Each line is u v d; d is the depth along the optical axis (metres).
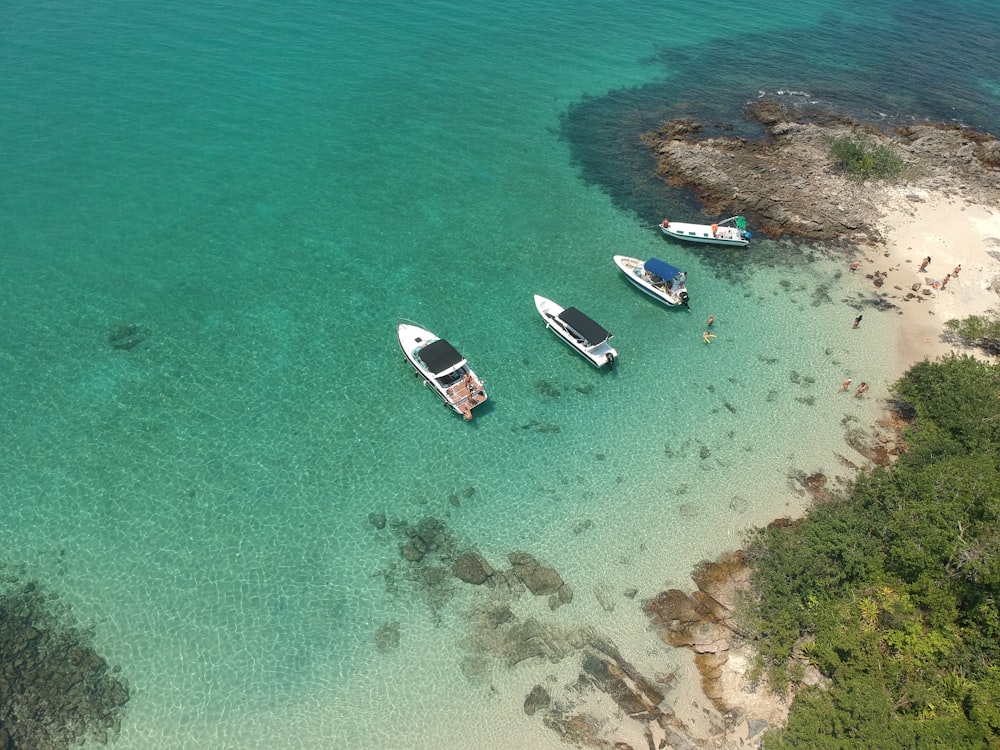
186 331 39.06
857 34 85.25
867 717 22.42
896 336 41.47
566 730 24.59
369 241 46.75
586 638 27.17
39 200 47.00
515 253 47.03
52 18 70.00
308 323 40.28
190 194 49.09
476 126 60.69
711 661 26.50
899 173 55.19
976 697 22.88
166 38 68.75
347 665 26.25
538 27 79.81
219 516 30.75
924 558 26.72
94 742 23.97
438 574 29.19
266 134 56.47
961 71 76.94
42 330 38.38
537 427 35.59
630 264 45.16
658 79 70.81
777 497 32.69
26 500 30.78
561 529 31.08
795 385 38.31
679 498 32.53
